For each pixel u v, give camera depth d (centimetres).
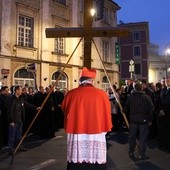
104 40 3005
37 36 2242
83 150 441
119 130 1438
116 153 922
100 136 446
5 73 1959
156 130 1178
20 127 952
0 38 1956
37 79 2209
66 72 2455
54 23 2383
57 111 1438
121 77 5125
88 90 457
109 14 3159
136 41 5084
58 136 1273
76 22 2609
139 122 835
